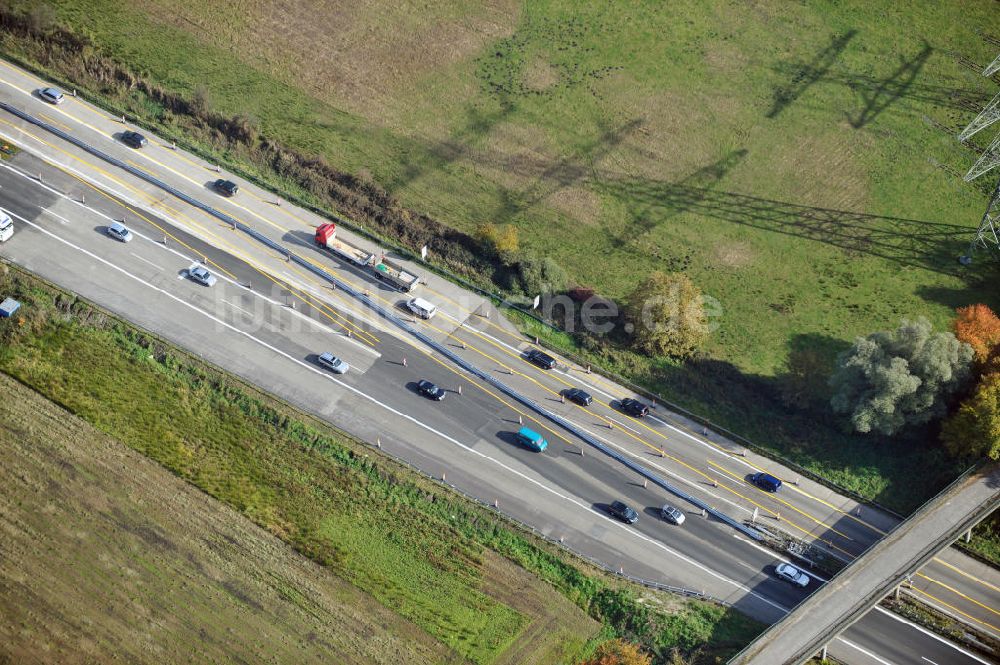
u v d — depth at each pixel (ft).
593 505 461.78
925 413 472.85
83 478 448.24
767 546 454.81
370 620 424.87
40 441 455.63
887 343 479.82
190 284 511.81
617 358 503.20
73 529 435.12
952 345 472.85
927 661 428.97
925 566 455.22
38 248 512.63
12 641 406.82
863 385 474.90
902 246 556.92
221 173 552.41
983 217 544.62
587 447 479.00
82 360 480.23
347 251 526.57
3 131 552.00
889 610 442.09
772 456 479.82
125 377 477.77
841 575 433.89
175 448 460.96
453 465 467.93
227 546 437.58
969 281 544.21
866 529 461.78
